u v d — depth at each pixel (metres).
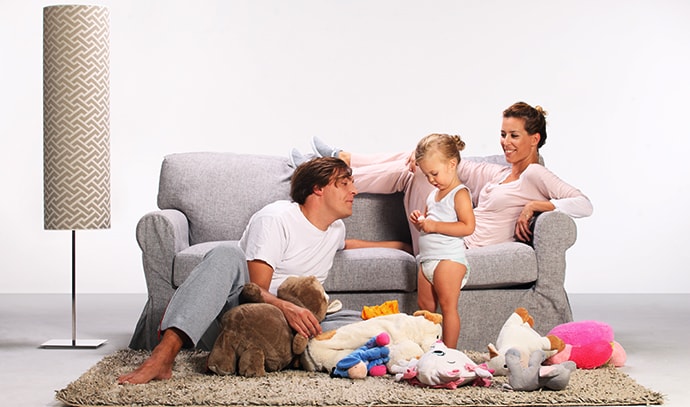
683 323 5.16
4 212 6.85
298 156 4.77
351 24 6.79
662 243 6.83
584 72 6.77
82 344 4.34
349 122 6.78
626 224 6.83
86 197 4.31
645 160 6.80
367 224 4.69
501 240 4.32
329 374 3.42
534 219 4.24
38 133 6.83
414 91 6.78
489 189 4.45
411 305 4.11
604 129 6.79
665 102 6.78
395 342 3.44
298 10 6.80
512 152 4.44
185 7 6.79
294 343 3.41
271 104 6.79
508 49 6.77
